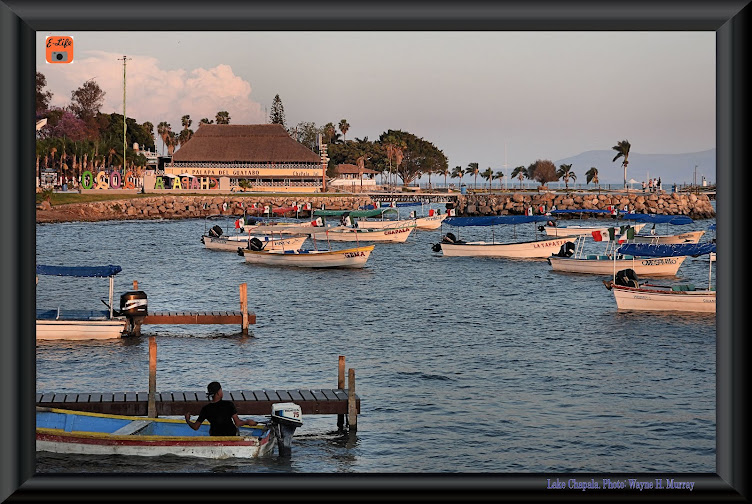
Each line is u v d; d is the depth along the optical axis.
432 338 44.88
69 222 164.88
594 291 66.88
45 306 56.16
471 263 91.94
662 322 50.41
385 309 56.84
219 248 106.19
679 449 25.22
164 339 43.78
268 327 48.56
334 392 27.41
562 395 31.81
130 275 77.50
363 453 24.61
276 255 86.38
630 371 36.34
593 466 23.45
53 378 34.09
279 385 33.19
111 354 39.19
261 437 23.59
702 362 38.34
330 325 49.53
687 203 183.50
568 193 199.38
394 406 30.00
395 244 120.94
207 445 23.16
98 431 23.97
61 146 185.50
